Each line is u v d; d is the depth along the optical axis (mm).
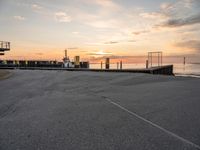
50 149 4656
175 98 10133
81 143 4938
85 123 6480
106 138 5223
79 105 9109
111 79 19891
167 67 42031
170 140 5035
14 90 14039
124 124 6324
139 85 15289
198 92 11695
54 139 5215
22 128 6117
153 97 10562
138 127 6027
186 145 4742
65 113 7758
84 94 12086
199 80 17703
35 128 6094
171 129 5809
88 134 5516
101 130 5816
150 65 48500
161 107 8391
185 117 6914
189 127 5949
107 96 11219
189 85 14641
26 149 4680
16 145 4902
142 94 11547
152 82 16781
